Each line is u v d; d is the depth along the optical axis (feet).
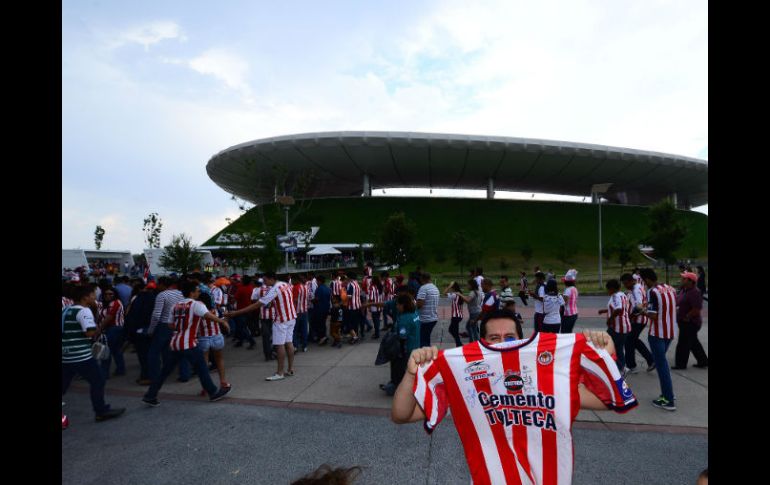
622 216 233.96
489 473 5.90
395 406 5.98
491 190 234.38
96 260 98.43
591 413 15.53
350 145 187.11
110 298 28.04
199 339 18.02
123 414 16.58
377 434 14.08
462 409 6.12
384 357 18.04
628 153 200.54
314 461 12.28
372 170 219.41
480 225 216.95
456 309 27.76
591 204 241.35
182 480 11.39
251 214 97.14
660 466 11.53
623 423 14.56
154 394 17.43
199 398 18.61
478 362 6.15
